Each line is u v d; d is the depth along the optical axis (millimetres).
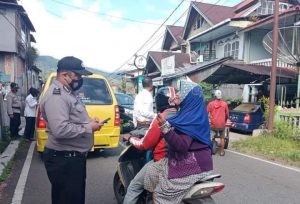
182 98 3055
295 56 12742
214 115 8414
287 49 12945
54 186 3225
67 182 3162
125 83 36969
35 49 30234
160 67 28594
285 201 5090
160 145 3389
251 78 16188
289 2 22438
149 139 3350
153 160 3555
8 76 22172
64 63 3148
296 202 5059
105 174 6367
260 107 13844
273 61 11406
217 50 24578
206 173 3051
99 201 4922
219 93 8414
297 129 10578
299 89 13227
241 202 5000
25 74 27188
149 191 3490
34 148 8844
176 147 2916
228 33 22688
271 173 6805
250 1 23516
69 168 3141
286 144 9680
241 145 9992
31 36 31594
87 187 5574
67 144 3127
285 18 16031
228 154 8867
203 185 2953
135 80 34406
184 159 3020
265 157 8516
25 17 25047
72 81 3223
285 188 5758
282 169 7191
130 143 3986
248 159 8203
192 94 3055
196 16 27688
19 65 24266
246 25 19609
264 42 14289
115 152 8406
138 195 3684
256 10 22750
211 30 21719
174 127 2979
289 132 10578
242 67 14719
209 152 3113
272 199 5168
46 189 5418
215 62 19688
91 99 7430
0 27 21922
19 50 23609
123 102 15250
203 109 3109
